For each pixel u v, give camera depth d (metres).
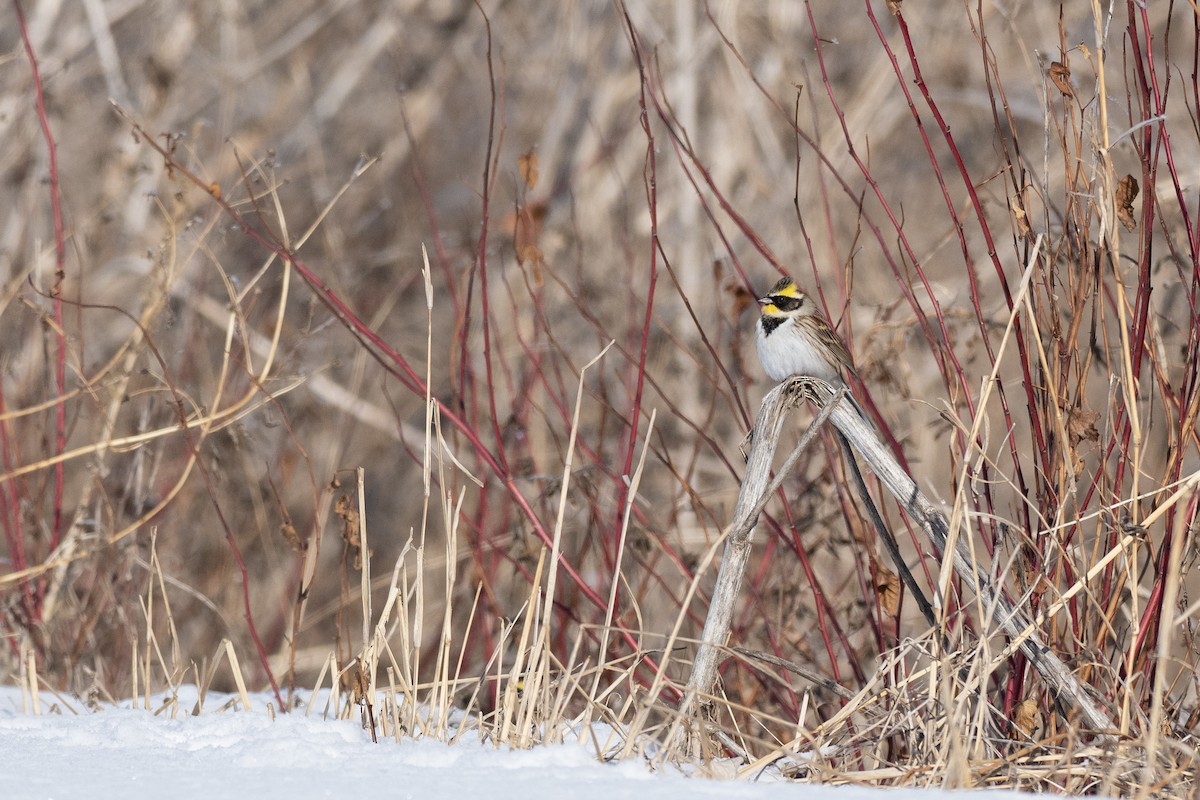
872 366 11.05
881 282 17.53
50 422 14.53
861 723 8.05
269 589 15.99
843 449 8.47
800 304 10.96
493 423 10.14
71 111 20.02
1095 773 6.95
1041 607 8.02
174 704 8.48
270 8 25.56
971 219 17.80
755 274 18.70
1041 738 7.89
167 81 18.83
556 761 6.78
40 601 11.88
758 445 7.93
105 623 11.98
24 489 12.71
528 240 11.27
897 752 8.11
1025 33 20.45
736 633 10.77
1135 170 12.38
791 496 11.81
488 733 8.04
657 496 14.81
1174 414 8.56
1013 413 13.95
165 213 11.45
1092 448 8.22
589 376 16.67
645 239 19.61
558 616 11.24
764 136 19.86
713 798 5.83
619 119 21.73
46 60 18.78
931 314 11.05
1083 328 10.58
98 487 12.14
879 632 9.37
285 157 23.19
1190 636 7.98
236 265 19.48
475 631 12.69
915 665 8.12
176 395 11.54
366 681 8.03
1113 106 13.13
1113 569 8.23
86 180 19.62
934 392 14.47
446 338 18.38
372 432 18.56
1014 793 6.20
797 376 8.15
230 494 15.84
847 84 21.48
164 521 14.95
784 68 20.09
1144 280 8.07
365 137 23.56
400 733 7.79
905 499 7.94
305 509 17.14
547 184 21.80
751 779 7.07
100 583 12.38
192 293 15.95
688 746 7.51
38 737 7.61
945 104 20.77
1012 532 8.41
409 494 18.91
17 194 18.62
